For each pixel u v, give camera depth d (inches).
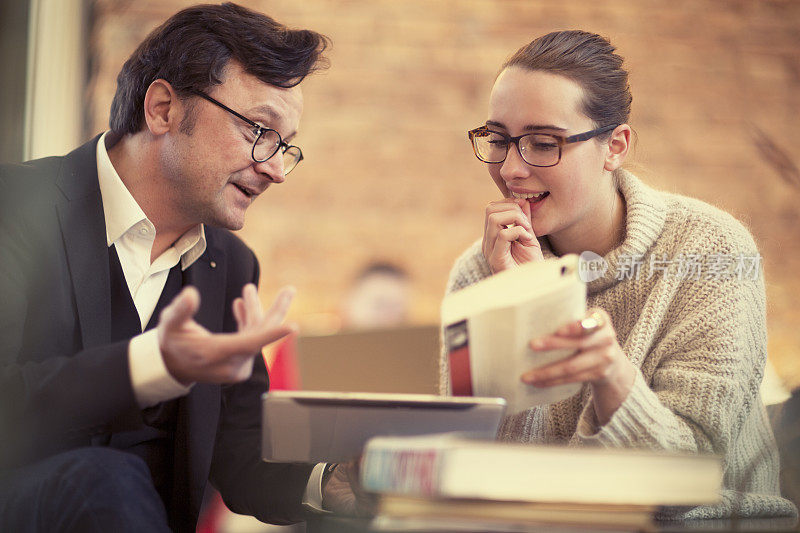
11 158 75.0
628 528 30.0
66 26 112.3
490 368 36.6
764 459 52.9
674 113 168.6
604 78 53.3
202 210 51.9
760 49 170.4
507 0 167.5
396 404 35.2
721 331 49.9
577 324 36.0
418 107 165.9
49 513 35.3
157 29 53.0
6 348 43.6
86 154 52.0
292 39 51.8
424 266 164.7
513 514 29.8
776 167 168.4
